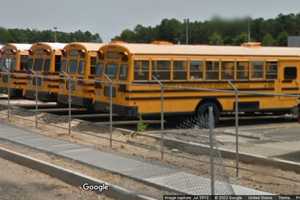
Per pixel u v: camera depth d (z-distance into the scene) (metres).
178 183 10.38
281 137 15.38
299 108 18.98
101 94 20.56
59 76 23.61
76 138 16.97
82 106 22.12
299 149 14.27
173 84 19.84
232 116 22.97
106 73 20.31
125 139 16.70
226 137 16.16
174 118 20.62
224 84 20.80
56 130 18.81
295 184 10.84
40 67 25.44
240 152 13.60
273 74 21.86
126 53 19.33
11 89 26.88
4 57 27.83
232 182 10.84
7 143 16.12
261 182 10.97
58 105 26.89
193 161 12.99
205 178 10.83
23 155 13.41
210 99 20.56
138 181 10.81
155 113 19.61
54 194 10.34
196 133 14.43
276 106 21.92
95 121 22.27
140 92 19.33
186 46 20.64
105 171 11.80
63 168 11.76
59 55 24.84
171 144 14.56
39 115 22.17
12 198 10.05
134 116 19.28
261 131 16.30
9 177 11.84
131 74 19.17
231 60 20.97
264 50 21.91
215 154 12.16
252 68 21.42
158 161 12.99
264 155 13.31
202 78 20.39
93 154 13.80
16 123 20.86
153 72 19.52
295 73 22.34
